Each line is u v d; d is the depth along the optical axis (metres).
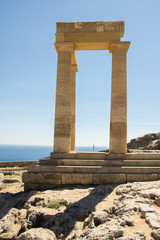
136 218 6.12
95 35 14.59
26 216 7.72
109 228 5.28
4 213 8.12
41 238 5.09
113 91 13.80
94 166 11.87
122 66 13.88
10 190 13.05
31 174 11.59
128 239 4.73
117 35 14.36
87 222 6.43
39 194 10.16
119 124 13.26
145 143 29.88
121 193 9.14
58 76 14.43
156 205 7.22
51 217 6.79
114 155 12.73
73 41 14.73
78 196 9.26
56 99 14.27
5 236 6.71
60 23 14.88
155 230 5.05
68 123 14.02
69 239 5.67
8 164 24.14
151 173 11.32
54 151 13.74
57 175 11.41
